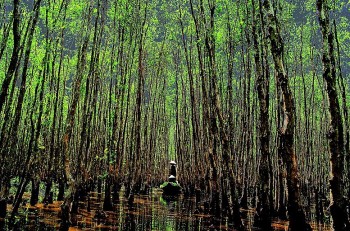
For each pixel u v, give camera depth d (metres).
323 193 27.56
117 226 14.73
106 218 16.55
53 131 19.02
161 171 47.59
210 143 18.19
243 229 14.81
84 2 16.70
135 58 27.25
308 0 23.39
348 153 14.68
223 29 21.12
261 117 15.62
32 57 17.47
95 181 30.22
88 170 19.44
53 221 14.53
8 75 8.77
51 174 19.52
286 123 11.34
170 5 27.08
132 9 20.22
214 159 18.27
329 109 10.26
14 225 13.10
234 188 15.18
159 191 38.97
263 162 15.54
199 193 24.72
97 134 24.58
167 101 42.44
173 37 28.20
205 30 16.78
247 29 19.42
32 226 13.24
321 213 23.34
